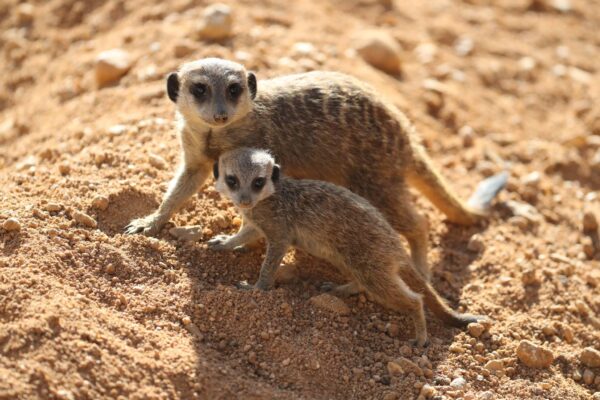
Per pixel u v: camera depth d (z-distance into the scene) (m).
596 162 8.88
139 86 8.11
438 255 6.89
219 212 6.34
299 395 5.04
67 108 8.23
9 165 7.61
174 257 5.75
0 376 4.34
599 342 6.14
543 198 8.05
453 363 5.55
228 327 5.35
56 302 4.91
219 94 5.75
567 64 10.92
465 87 9.71
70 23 9.82
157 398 4.63
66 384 4.47
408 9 11.07
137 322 5.18
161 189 6.39
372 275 5.56
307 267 6.18
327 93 6.30
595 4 12.47
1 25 10.00
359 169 6.35
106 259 5.50
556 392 5.51
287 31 9.20
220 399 4.81
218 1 9.45
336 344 5.46
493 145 8.81
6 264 5.15
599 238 7.61
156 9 9.42
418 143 6.84
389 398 5.18
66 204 5.88
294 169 6.30
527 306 6.37
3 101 9.20
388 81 9.05
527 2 12.13
